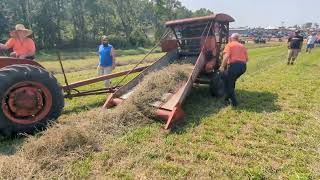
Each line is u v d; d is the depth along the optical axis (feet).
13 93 16.52
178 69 24.70
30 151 14.24
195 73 22.91
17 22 162.91
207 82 26.32
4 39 140.15
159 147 15.71
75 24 195.42
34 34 162.50
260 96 26.78
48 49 150.10
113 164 13.99
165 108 19.77
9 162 13.38
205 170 13.39
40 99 17.34
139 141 16.48
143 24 279.08
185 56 29.19
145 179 12.64
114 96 22.61
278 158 14.60
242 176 12.92
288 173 13.15
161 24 268.21
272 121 20.04
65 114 21.62
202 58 24.70
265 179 12.78
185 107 23.25
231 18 27.91
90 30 208.85
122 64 66.54
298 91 28.68
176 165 13.84
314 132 17.90
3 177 12.42
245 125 19.30
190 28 27.99
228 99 24.75
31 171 12.84
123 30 229.25
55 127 16.92
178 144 16.24
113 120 18.69
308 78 35.47
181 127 18.74
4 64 17.88
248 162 14.19
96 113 20.26
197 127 18.76
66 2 188.24
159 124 19.06
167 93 21.71
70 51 142.51
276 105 23.88
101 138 16.49
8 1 162.09
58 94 17.87
